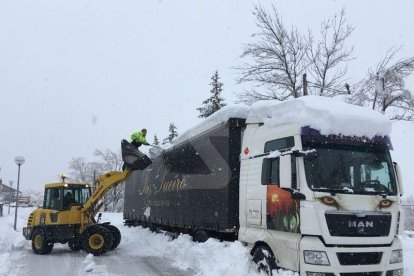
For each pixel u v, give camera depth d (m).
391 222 7.01
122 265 11.04
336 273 6.51
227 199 9.15
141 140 13.61
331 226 6.62
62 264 11.38
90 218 13.86
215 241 9.82
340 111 7.33
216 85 31.98
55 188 14.08
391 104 15.28
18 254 13.48
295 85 17.64
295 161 7.00
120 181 13.78
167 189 13.30
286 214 7.23
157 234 14.66
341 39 18.22
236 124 9.33
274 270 7.38
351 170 7.10
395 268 6.95
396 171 7.52
